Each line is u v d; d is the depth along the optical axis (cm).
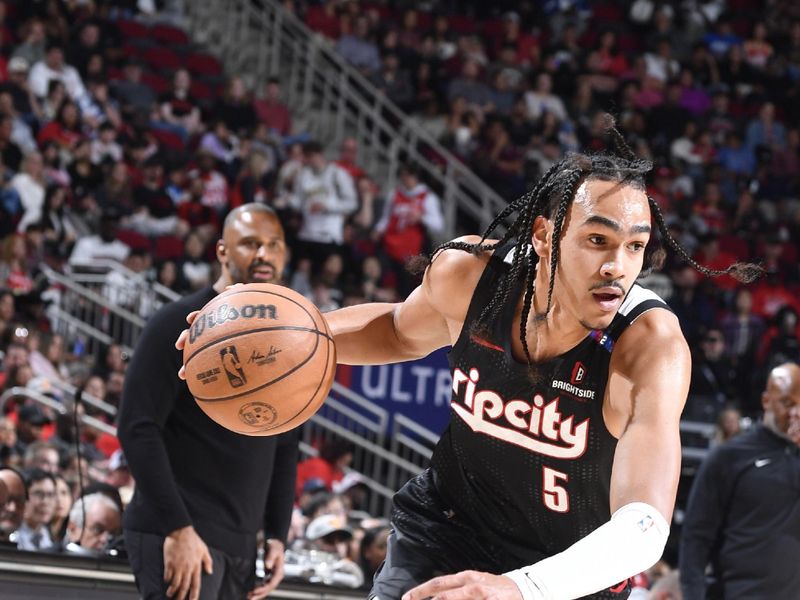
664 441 413
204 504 701
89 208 2025
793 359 2102
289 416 488
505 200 2539
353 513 1460
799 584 872
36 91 2152
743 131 2959
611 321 442
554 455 474
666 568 1302
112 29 2458
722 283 2469
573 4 3203
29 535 925
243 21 2691
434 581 369
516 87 2836
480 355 487
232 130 2348
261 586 746
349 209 2294
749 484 877
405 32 2881
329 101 2650
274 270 747
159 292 1814
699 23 3234
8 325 1559
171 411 702
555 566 377
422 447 1717
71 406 1399
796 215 2783
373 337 550
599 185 430
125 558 754
